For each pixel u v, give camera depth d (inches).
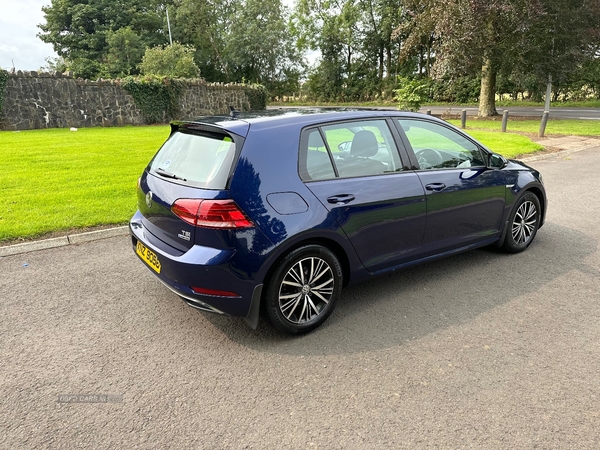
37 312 142.1
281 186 119.0
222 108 967.6
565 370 110.8
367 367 113.2
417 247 151.1
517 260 181.9
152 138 576.7
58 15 1886.1
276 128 123.9
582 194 287.9
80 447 87.8
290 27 2058.3
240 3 2044.8
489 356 117.1
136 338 127.5
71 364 115.1
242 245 112.8
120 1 1945.1
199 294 116.6
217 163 118.6
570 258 183.0
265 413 97.1
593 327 130.8
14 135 589.6
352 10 1828.2
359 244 134.7
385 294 154.0
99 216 234.1
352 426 93.0
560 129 668.7
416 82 726.5
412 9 920.9
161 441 89.4
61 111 717.3
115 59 1761.8
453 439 89.1
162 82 836.6
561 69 802.2
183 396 102.9
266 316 124.7
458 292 154.5
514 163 191.0
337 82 2022.6
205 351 121.1
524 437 89.4
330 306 133.2
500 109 1167.6
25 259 185.9
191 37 2110.0
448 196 153.8
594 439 88.8
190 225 114.7
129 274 171.5
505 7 708.7
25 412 97.6
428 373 110.4
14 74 660.1
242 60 1978.3
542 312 139.9
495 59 822.5
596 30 774.5
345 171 133.0
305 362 115.7
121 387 106.0
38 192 282.5
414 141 151.6
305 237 121.0
